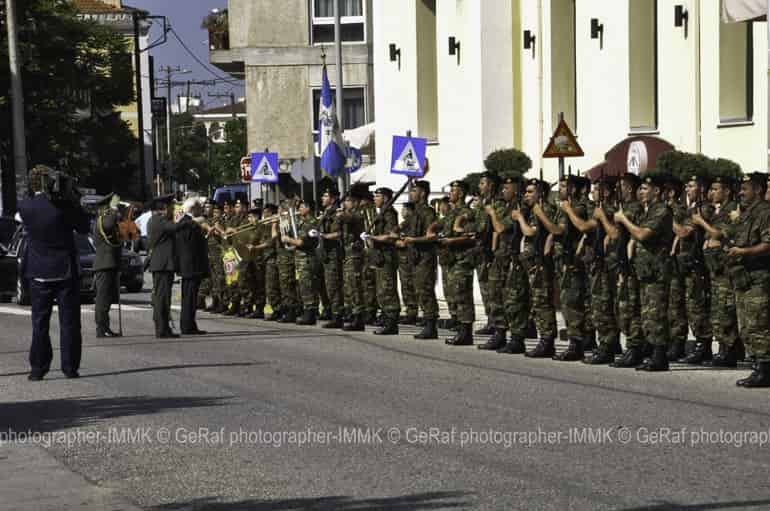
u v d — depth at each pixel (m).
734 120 26.83
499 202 21.64
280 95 58.28
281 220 28.73
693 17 28.03
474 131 35.16
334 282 27.00
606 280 19.25
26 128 64.69
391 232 24.66
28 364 20.70
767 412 14.57
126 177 80.00
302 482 11.36
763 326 16.61
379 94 40.91
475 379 17.80
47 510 10.59
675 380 17.50
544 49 33.47
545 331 20.48
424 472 11.61
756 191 16.61
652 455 12.16
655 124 30.00
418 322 27.27
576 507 10.16
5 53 61.41
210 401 16.11
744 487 10.74
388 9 40.38
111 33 68.38
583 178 19.52
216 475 11.77
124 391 17.25
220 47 62.31
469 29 35.25
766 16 22.28
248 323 29.20
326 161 36.28
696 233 19.38
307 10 57.81
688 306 19.55
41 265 18.45
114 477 11.84
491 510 10.13
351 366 19.59
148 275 55.16
